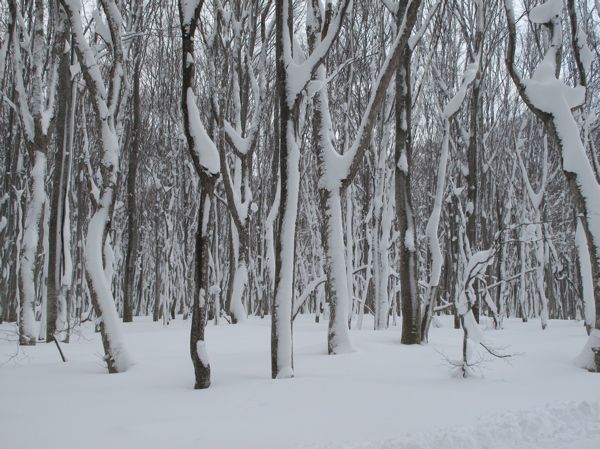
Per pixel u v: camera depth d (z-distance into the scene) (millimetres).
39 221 10820
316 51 7074
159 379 6570
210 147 6312
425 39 15883
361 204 18703
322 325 15625
